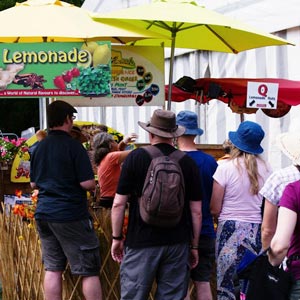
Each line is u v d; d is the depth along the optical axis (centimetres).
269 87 705
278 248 389
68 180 556
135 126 1493
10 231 687
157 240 491
